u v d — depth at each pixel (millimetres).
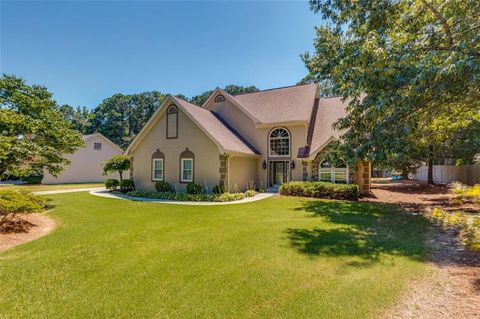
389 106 6605
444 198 14852
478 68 5035
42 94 12555
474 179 18547
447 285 4109
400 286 4090
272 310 3473
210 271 4770
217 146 15328
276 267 4926
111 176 34094
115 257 5535
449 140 17391
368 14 9180
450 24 7961
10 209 7629
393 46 8078
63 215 10188
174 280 4410
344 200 13930
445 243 6391
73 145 13297
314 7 10781
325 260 5270
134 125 70812
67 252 5867
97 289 4125
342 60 8367
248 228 7938
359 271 4703
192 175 16625
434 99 6531
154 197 15797
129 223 8734
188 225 8391
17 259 5457
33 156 11070
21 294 4008
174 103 17312
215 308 3543
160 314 3428
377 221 8875
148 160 18547
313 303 3623
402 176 33906
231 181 16344
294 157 18391
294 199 14266
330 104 20750
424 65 5832
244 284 4230
